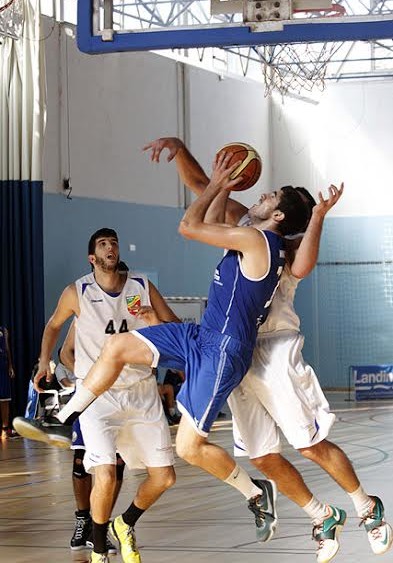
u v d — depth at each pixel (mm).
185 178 6559
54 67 19734
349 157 26297
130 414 6230
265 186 26344
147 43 8570
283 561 6410
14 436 16688
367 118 26172
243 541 7121
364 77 26125
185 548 6902
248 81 25500
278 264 5617
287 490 5945
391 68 25875
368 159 26188
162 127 22641
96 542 6133
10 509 9008
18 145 18641
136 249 21719
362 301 26219
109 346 5684
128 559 6145
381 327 26094
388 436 14875
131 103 21719
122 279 6715
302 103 26469
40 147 18672
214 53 24406
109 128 21094
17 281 18500
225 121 24750
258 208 5910
